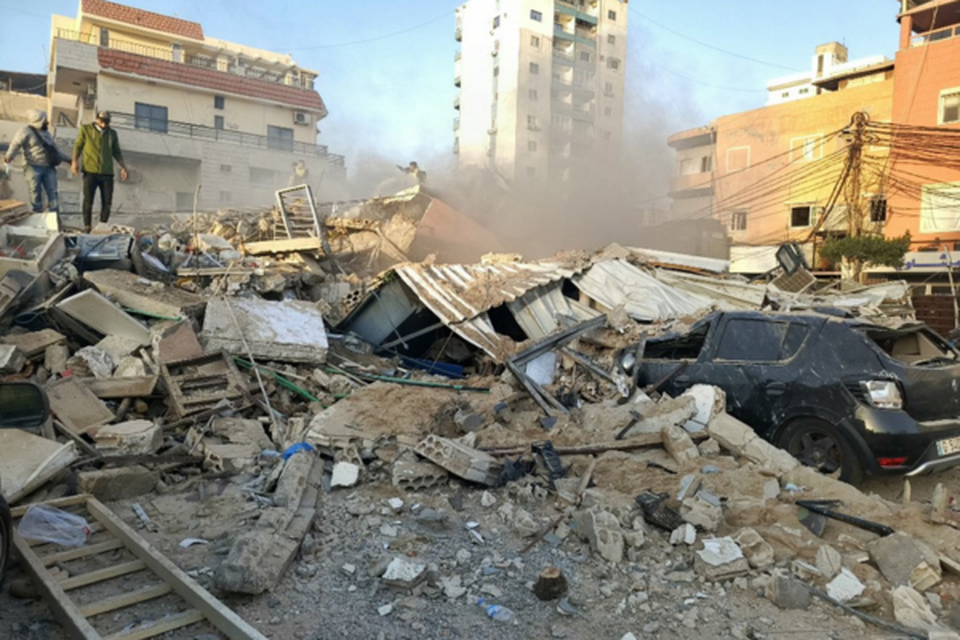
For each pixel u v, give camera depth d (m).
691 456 5.51
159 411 6.86
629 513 4.61
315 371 8.20
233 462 5.58
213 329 7.98
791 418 5.88
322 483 5.36
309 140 41.41
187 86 36.62
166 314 8.27
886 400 5.39
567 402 7.40
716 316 6.84
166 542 4.30
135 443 5.54
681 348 7.49
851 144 27.56
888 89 33.31
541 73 67.19
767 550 4.05
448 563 4.13
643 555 4.21
